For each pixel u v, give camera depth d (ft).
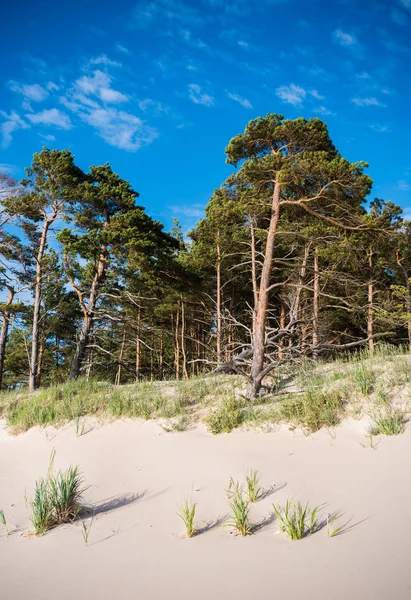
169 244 82.17
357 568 11.62
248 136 52.01
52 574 12.80
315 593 10.45
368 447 22.36
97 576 12.49
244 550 13.83
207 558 13.44
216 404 35.19
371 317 74.18
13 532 17.57
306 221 60.54
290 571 11.87
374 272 75.82
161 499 20.30
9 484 24.64
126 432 31.68
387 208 65.16
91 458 27.84
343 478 19.25
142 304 103.04
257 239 78.33
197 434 29.73
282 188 51.11
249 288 103.24
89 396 41.01
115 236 72.54
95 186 76.59
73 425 34.32
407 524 14.19
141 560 13.67
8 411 43.70
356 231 53.11
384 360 35.76
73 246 70.08
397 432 23.02
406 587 10.32
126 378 118.21
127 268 79.82
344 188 48.06
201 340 122.42
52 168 74.69
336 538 13.89
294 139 50.88
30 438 33.96
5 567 13.61
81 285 89.45
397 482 17.80
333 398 28.48
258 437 26.99
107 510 19.80
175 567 12.90
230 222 58.75
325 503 17.12
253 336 43.98
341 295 78.54
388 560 11.90
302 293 77.82
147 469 24.79
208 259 85.81
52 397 43.27
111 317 82.28
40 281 78.59
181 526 16.96
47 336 125.39
